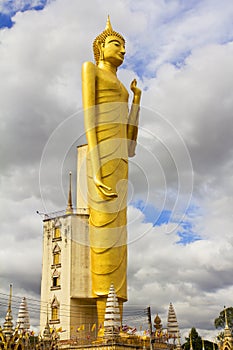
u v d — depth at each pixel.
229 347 48.94
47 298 51.81
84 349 42.94
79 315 50.25
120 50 53.31
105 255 48.16
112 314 42.91
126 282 49.44
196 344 83.25
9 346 37.75
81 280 50.91
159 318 51.31
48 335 44.00
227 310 79.44
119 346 41.38
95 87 50.44
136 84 55.84
